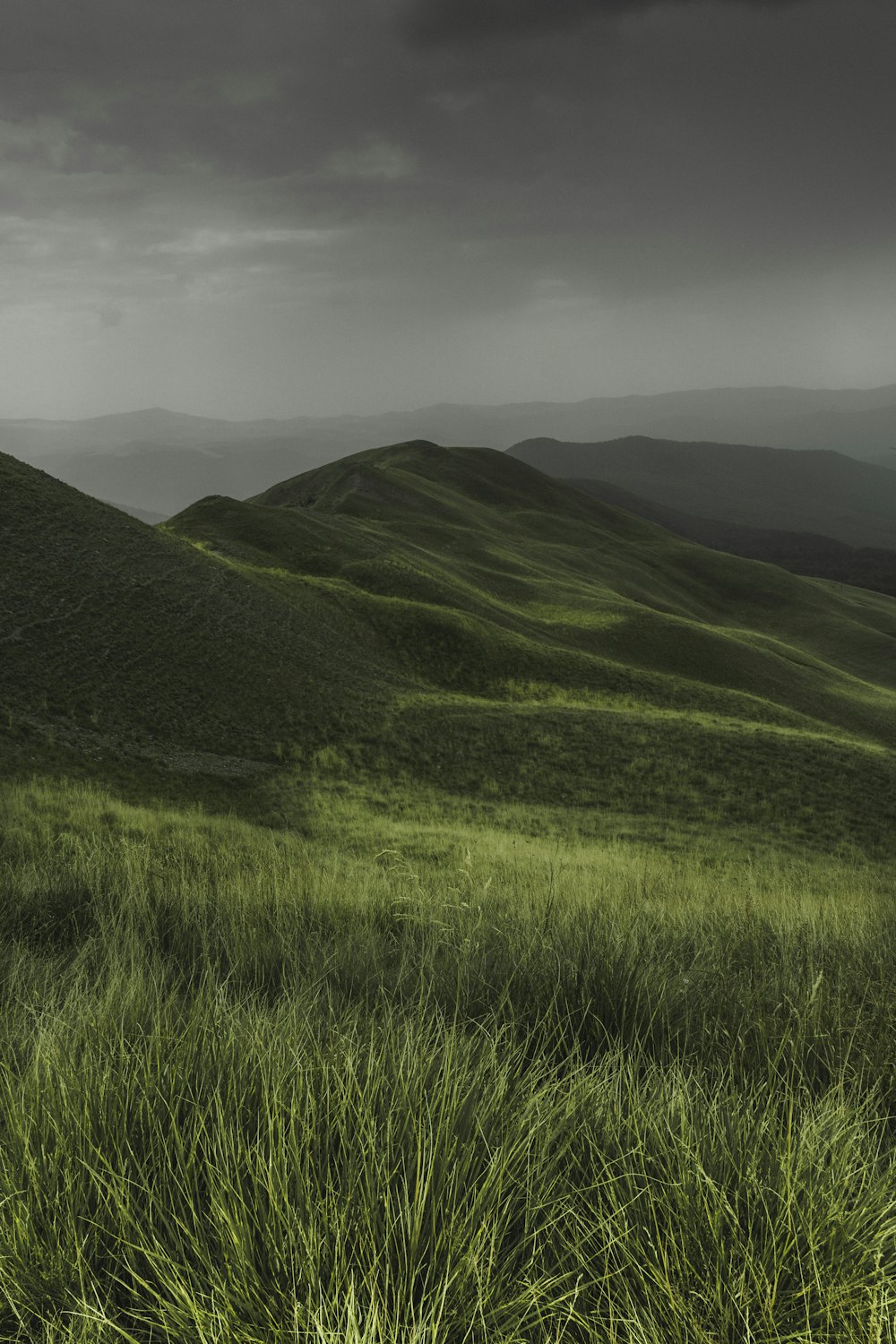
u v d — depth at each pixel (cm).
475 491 16275
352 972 336
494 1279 133
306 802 2388
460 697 4128
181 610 3547
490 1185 145
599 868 1336
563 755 3219
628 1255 137
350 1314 110
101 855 578
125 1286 132
